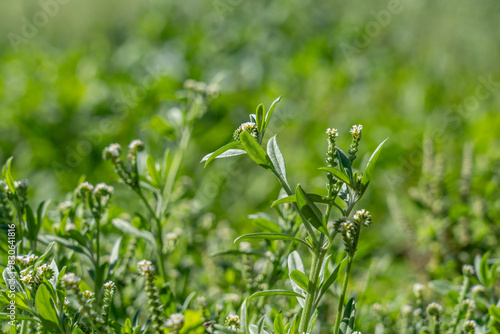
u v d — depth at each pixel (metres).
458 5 7.94
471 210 4.21
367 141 6.25
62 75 7.40
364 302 3.18
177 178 3.96
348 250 1.89
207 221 4.03
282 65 8.08
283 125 6.74
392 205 4.60
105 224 3.03
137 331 2.13
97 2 9.70
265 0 9.14
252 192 5.94
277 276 2.76
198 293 3.28
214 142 6.05
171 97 3.98
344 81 7.59
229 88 7.24
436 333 2.55
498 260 3.08
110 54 8.96
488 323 2.58
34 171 6.23
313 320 1.98
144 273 1.92
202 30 8.73
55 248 2.62
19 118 6.49
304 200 1.90
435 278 4.00
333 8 9.21
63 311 2.03
